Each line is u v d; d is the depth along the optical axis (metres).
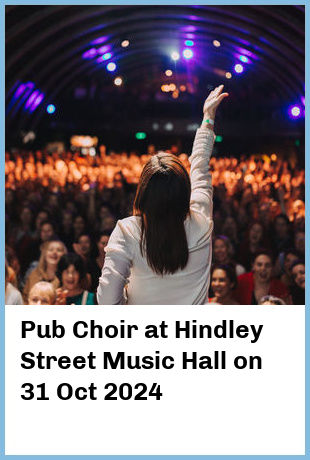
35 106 29.69
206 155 3.04
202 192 2.96
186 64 37.81
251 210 14.85
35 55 24.73
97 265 7.93
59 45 24.47
